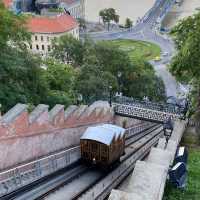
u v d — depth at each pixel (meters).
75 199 15.08
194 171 15.18
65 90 36.22
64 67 41.09
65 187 16.50
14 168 15.17
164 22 144.38
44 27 94.12
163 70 91.81
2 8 26.95
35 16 97.88
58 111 19.45
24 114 16.06
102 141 19.25
